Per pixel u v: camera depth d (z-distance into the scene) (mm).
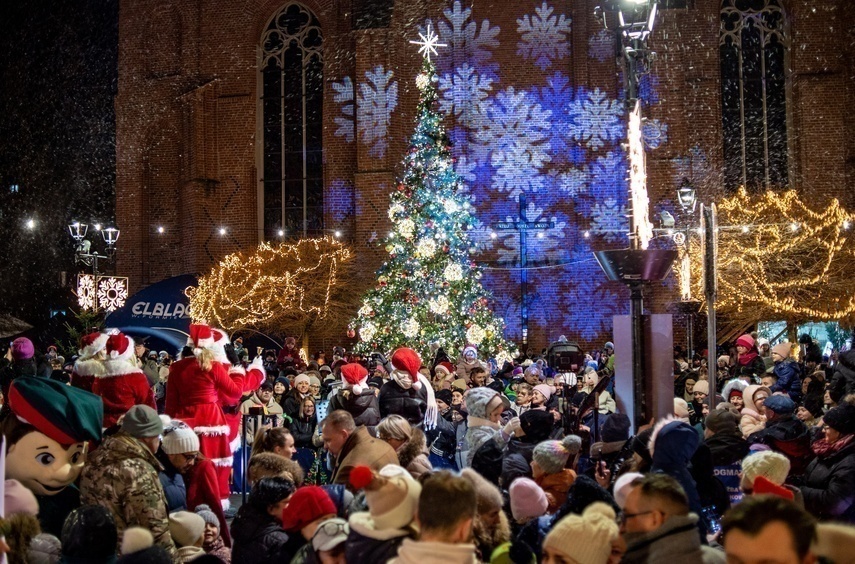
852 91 34094
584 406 11375
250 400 14453
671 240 29031
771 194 32031
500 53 35500
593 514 4602
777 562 3740
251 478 7812
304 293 33688
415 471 7832
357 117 35969
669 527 4828
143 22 39062
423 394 12016
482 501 5781
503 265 35000
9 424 7297
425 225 28141
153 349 34062
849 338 31125
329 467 10984
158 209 38750
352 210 36656
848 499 7855
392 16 35938
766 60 35344
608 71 34938
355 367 11062
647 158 34438
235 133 37906
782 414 9484
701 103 34531
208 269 37469
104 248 45344
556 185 35062
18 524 5836
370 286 34781
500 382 17250
